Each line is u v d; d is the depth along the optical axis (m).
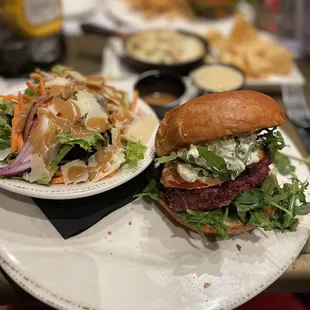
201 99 0.27
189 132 0.26
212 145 0.27
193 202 0.27
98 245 0.27
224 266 0.26
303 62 0.51
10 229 0.27
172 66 0.45
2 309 0.31
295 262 0.27
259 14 0.60
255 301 0.33
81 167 0.28
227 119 0.26
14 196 0.30
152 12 0.58
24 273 0.25
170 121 0.28
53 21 0.46
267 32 0.56
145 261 0.26
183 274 0.26
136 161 0.29
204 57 0.47
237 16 0.56
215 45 0.52
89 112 0.29
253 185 0.28
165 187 0.29
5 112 0.30
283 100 0.43
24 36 0.45
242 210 0.27
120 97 0.34
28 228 0.28
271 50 0.47
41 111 0.28
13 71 0.45
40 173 0.27
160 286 0.25
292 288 0.27
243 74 0.43
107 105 0.31
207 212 0.27
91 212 0.29
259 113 0.26
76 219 0.28
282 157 0.33
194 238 0.28
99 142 0.29
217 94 0.27
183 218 0.27
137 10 0.59
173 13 0.59
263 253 0.27
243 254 0.27
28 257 0.26
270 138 0.29
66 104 0.29
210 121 0.26
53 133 0.28
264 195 0.28
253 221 0.27
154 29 0.53
